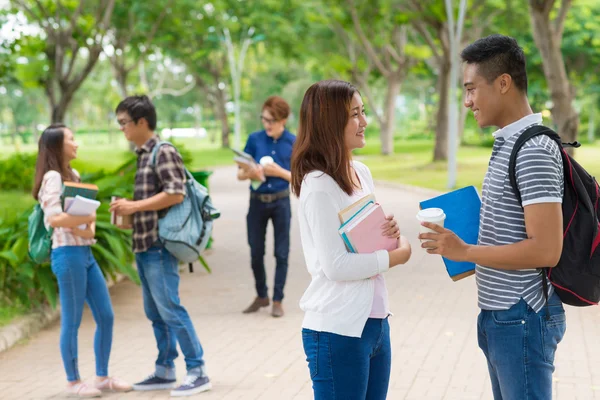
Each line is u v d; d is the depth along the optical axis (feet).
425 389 17.35
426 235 9.60
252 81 225.56
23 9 94.53
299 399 16.94
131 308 26.99
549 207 9.02
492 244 9.57
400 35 141.08
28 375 19.33
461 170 99.25
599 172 90.02
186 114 386.32
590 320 23.27
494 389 10.44
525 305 9.50
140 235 16.93
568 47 140.46
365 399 10.56
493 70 9.47
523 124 9.48
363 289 10.05
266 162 24.31
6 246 26.13
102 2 93.91
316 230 9.88
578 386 17.25
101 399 17.34
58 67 94.12
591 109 223.71
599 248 9.31
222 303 27.71
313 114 10.02
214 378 18.63
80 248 17.17
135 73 196.13
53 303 24.08
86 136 394.93
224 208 62.85
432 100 284.20
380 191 76.23
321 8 124.47
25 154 78.28
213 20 127.85
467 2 100.94
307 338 10.25
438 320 23.98
